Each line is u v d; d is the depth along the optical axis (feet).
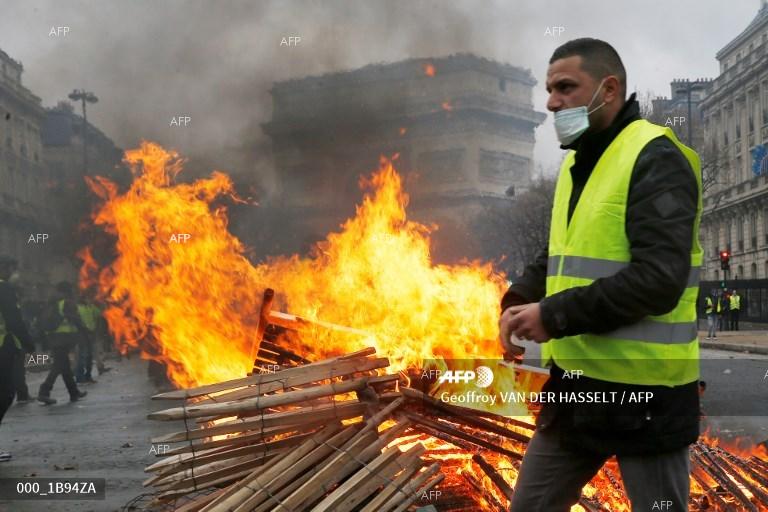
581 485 7.86
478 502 12.23
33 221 101.86
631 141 7.34
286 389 12.84
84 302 51.67
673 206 6.89
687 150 7.29
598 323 6.97
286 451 11.93
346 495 10.66
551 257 8.02
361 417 12.42
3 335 24.70
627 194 7.17
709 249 207.10
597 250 7.30
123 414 31.40
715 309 88.89
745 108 196.65
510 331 7.35
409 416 12.78
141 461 20.66
